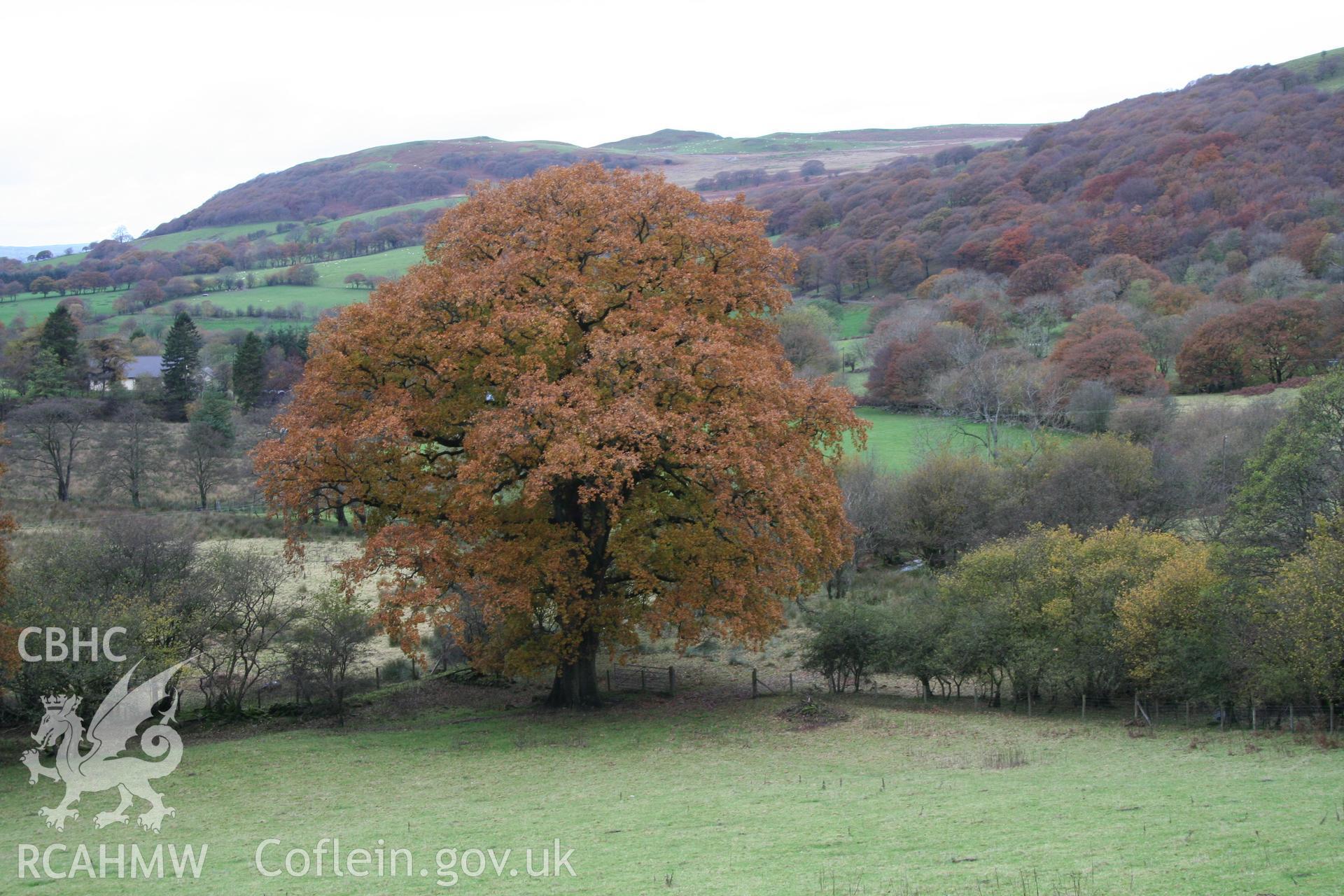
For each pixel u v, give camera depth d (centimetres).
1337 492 3072
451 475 2895
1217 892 1155
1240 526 3234
